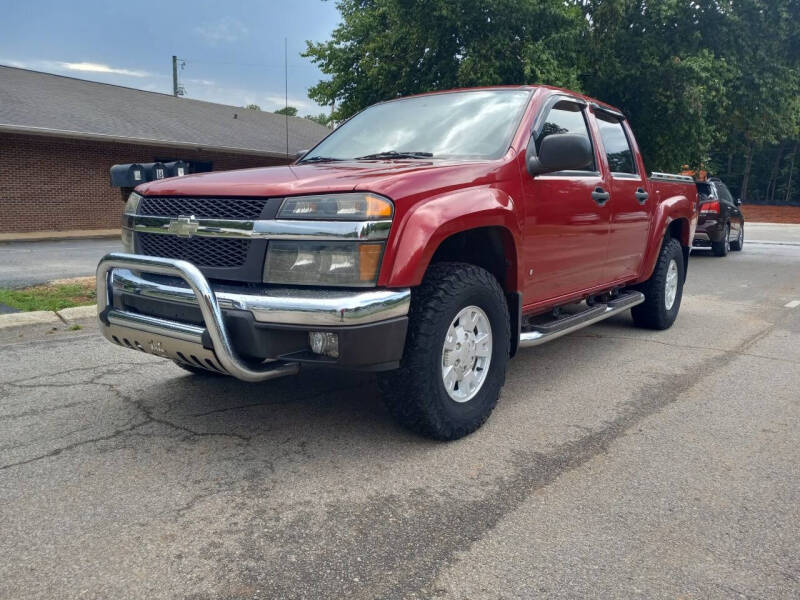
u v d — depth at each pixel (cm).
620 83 1412
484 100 438
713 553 247
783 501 288
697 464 326
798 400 427
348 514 273
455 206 326
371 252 294
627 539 256
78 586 223
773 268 1198
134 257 320
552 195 411
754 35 1395
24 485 296
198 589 222
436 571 234
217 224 312
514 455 334
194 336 302
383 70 1501
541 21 1335
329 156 443
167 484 298
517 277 386
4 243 1655
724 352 553
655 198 579
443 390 335
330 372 474
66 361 499
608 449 344
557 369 498
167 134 2195
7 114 1864
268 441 348
